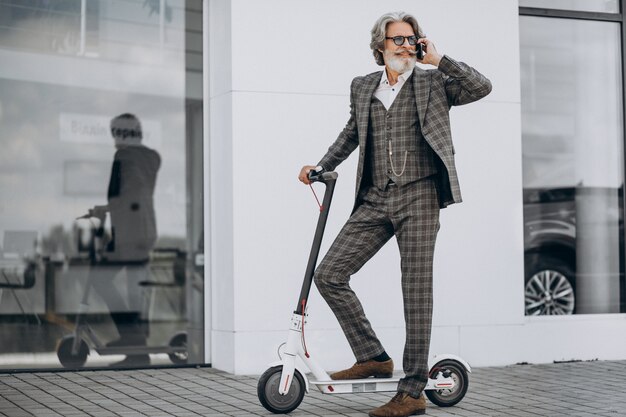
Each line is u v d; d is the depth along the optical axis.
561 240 8.55
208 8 7.88
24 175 7.47
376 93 5.76
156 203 7.75
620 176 8.75
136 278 7.70
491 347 8.00
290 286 7.55
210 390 6.65
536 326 8.12
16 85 7.48
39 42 7.54
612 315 8.56
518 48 8.16
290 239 7.56
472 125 8.02
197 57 7.88
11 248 7.43
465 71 5.49
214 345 7.77
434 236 5.71
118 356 7.65
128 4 7.73
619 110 8.75
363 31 7.79
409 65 5.60
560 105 8.60
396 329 7.76
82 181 7.59
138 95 7.73
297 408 5.96
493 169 8.05
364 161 5.79
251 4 7.53
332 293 5.75
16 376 7.26
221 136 7.67
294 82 7.61
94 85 7.64
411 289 5.69
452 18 8.03
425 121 5.61
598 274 8.66
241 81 7.49
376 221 5.76
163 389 6.69
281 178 7.56
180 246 7.80
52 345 7.51
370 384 5.79
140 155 7.73
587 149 8.66
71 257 7.55
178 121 7.82
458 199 5.53
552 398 6.36
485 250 8.01
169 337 7.77
